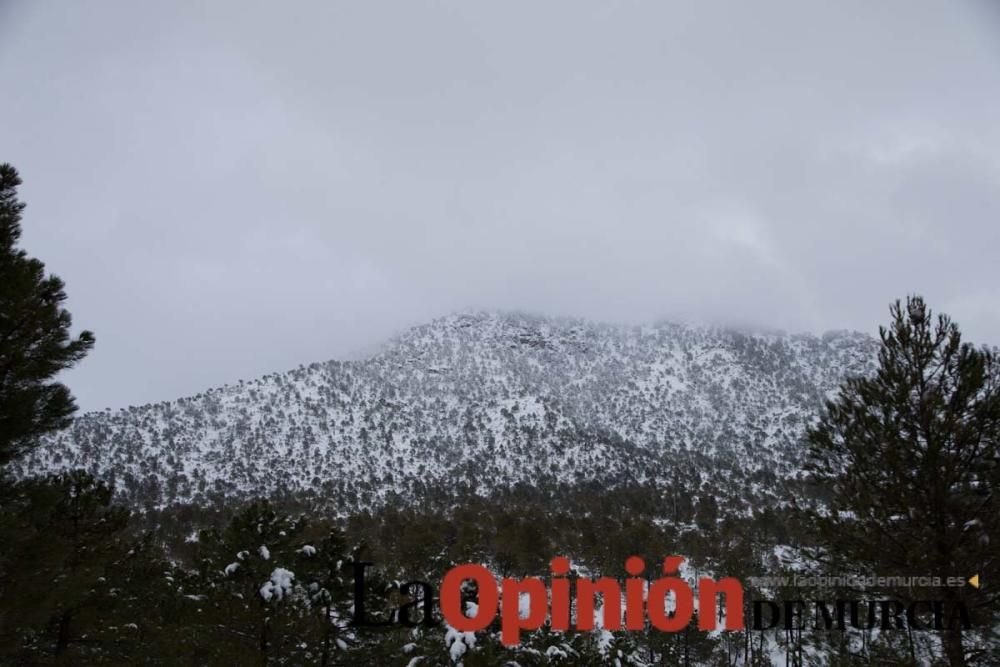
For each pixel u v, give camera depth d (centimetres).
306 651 1622
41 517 1270
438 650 1490
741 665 3981
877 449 1294
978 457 1222
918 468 1241
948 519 1238
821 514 1409
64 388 1296
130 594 2041
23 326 1212
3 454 1192
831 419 1399
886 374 1309
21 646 1361
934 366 1288
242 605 1548
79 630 1633
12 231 1271
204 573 1811
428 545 5012
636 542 6725
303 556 1658
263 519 1689
